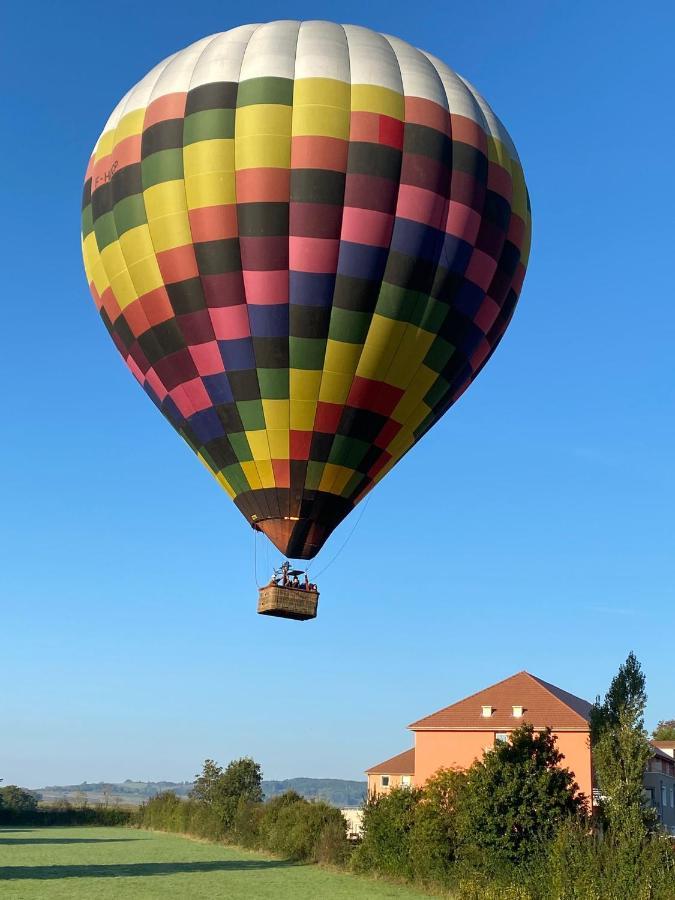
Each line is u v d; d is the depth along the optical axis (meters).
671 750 64.75
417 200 22.98
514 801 28.47
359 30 24.88
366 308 22.86
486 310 24.89
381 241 22.73
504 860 27.77
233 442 23.80
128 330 24.86
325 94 22.92
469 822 28.72
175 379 24.19
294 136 22.67
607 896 21.36
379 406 23.67
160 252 23.39
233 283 22.81
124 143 24.39
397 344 23.31
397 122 23.14
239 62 23.67
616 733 28.42
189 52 24.84
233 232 22.73
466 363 25.11
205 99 23.27
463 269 23.91
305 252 22.50
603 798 28.33
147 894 28.73
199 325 23.27
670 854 23.05
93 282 25.83
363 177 22.61
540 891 23.50
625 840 24.16
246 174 22.61
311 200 22.44
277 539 23.92
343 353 23.00
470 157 23.95
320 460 23.62
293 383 23.09
